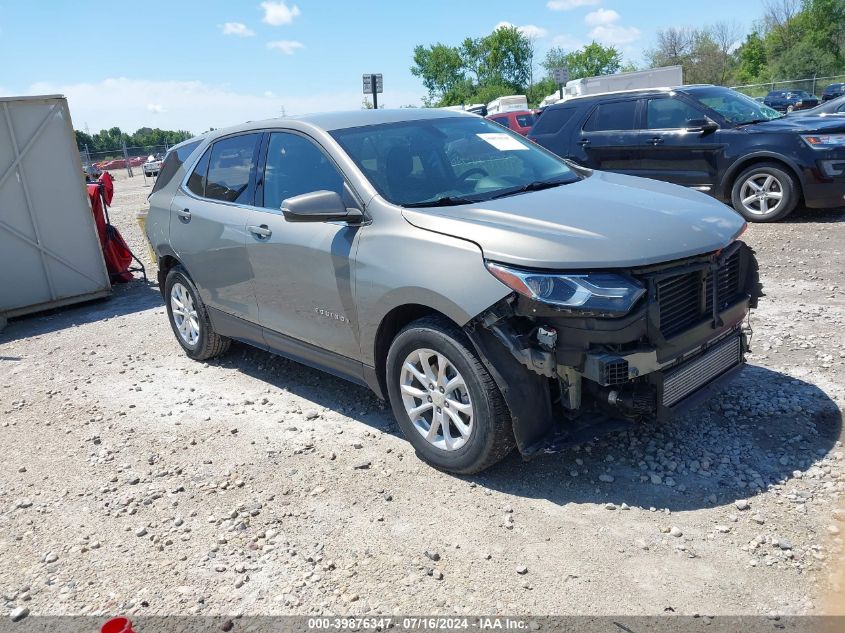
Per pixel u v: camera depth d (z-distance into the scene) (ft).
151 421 15.80
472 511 11.14
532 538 10.33
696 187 32.40
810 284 21.59
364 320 12.93
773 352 16.37
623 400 10.67
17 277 26.91
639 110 33.83
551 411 11.17
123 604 9.74
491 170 14.46
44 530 11.76
